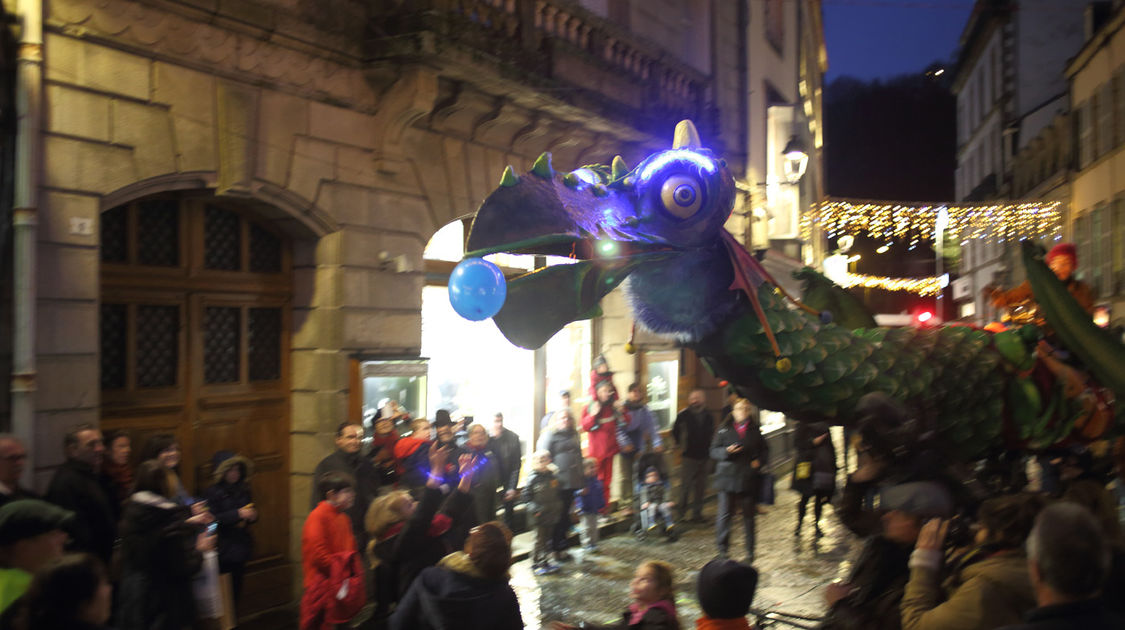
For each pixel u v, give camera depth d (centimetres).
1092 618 237
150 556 471
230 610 605
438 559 607
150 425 669
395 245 833
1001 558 310
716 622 341
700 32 1492
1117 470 556
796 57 2181
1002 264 2994
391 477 751
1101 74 2078
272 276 771
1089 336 465
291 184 729
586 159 1120
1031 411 483
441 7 819
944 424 474
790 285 2038
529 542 986
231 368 738
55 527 299
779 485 1462
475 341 1015
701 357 482
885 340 483
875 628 343
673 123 1217
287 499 783
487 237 412
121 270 649
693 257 454
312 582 575
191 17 651
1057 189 2464
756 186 1644
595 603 781
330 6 759
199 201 706
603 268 438
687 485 1143
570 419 936
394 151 816
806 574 884
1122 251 1923
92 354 589
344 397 776
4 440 470
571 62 1021
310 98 746
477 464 801
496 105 906
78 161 583
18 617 251
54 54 571
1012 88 3206
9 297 547
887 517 354
